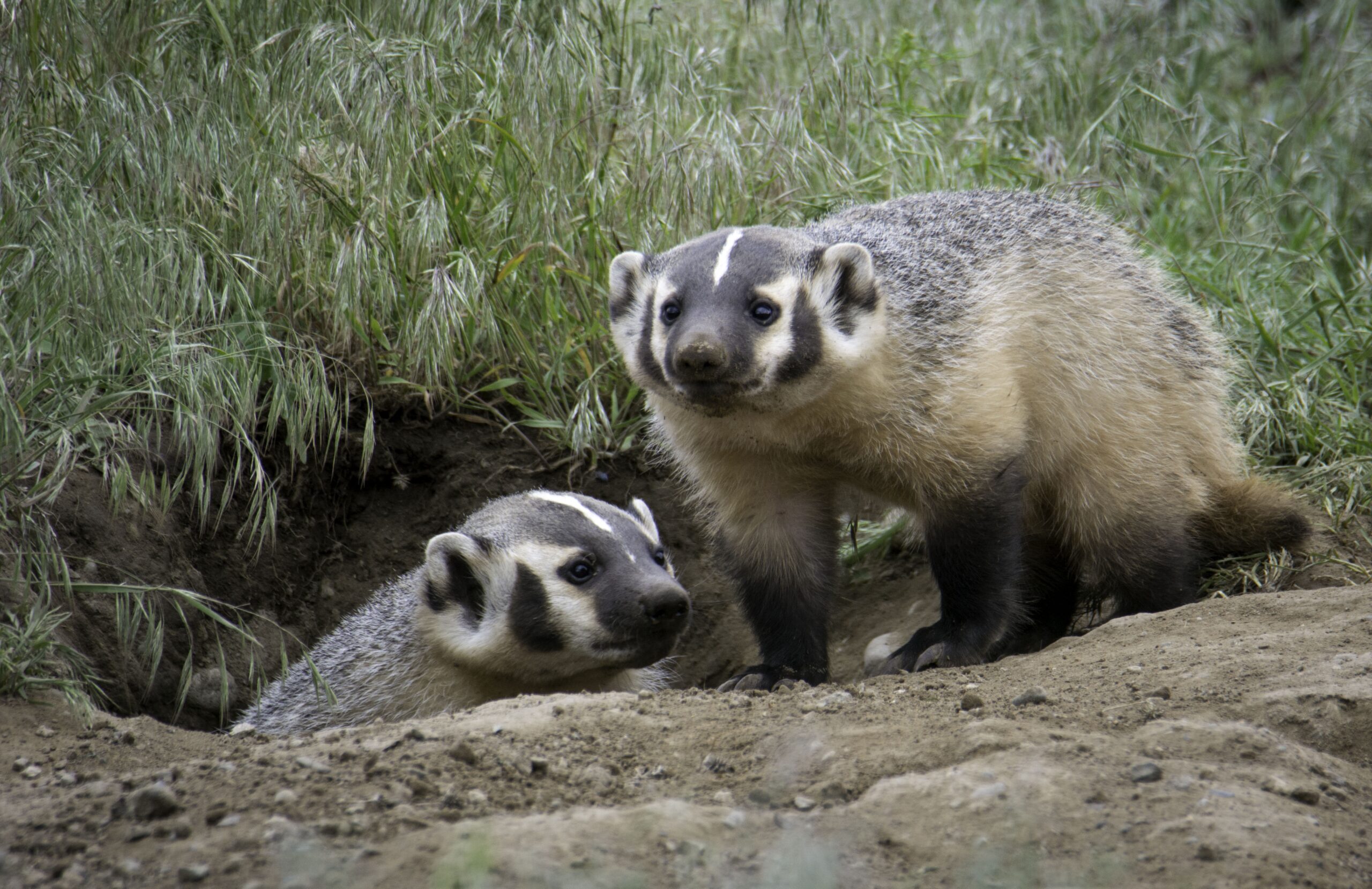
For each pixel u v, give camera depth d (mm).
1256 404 12445
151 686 9586
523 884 4930
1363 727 6594
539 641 10164
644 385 9359
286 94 12016
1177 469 10461
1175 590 10406
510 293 12992
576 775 6477
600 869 5090
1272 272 14461
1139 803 5703
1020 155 15922
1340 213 15891
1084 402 10172
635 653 10070
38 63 10914
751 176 13336
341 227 12406
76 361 9812
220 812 5754
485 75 12922
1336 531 11203
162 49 11828
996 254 10133
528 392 13477
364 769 6293
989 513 9406
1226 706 6918
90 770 7043
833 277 8844
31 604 9109
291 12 12492
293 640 12641
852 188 13547
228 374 10953
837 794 6133
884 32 17031
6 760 7148
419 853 5223
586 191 12961
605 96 13539
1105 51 18047
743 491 9773
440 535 10469
